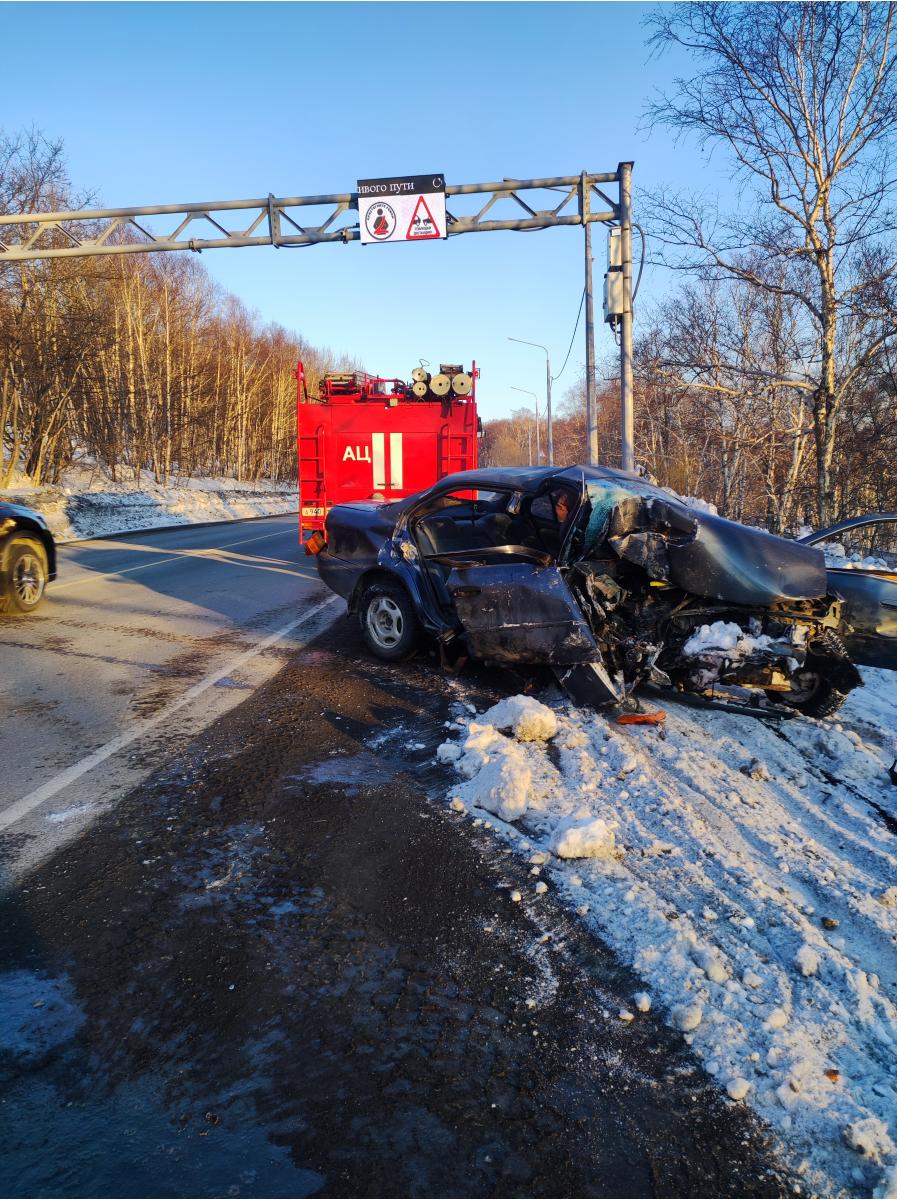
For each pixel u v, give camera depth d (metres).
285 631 8.33
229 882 3.29
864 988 2.64
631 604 5.59
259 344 61.25
